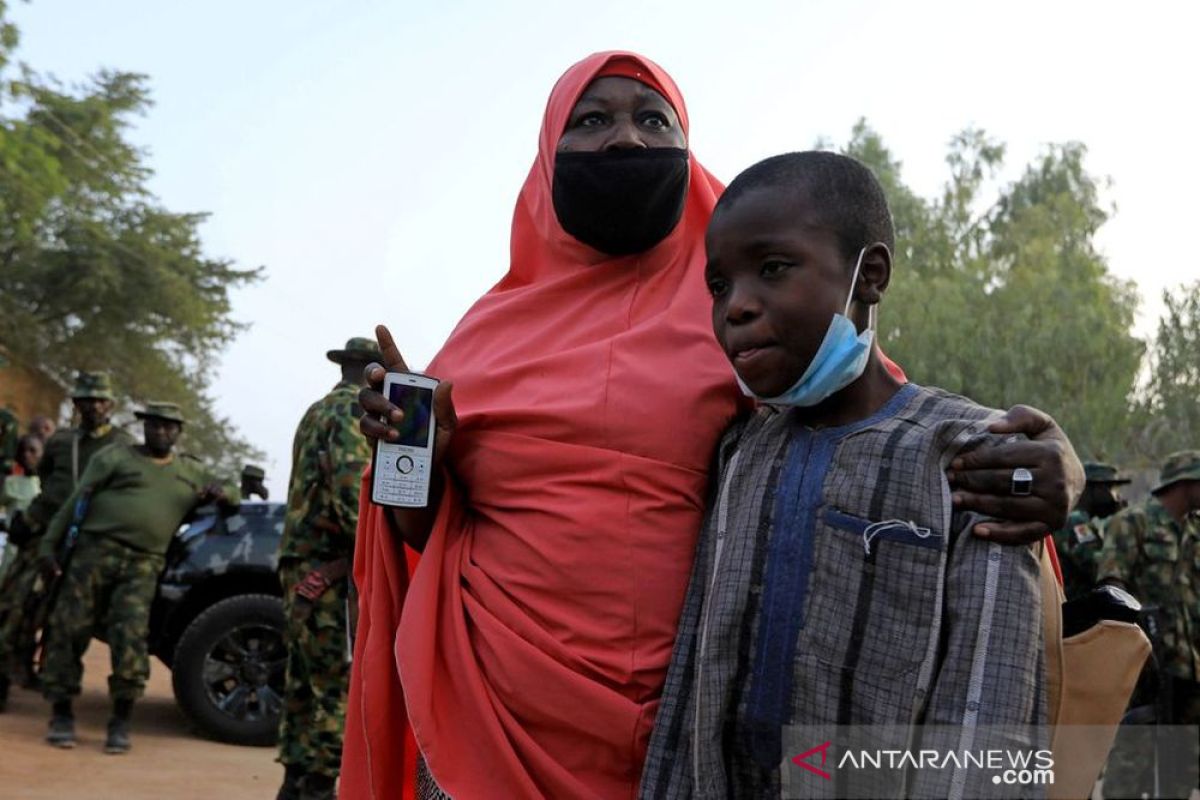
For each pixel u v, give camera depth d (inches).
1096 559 320.5
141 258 1386.6
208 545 333.1
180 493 320.5
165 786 268.7
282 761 232.2
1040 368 1322.6
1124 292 1598.2
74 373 1433.3
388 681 109.0
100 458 315.6
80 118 1286.9
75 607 307.1
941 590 81.0
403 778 111.5
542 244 117.4
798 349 84.9
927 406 87.7
